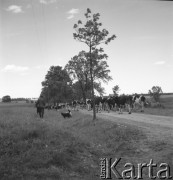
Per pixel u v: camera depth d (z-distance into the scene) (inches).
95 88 2044.8
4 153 635.5
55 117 1769.2
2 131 741.3
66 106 3223.4
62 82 3735.2
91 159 698.8
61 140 753.6
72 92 3676.2
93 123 1220.5
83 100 3090.6
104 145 839.7
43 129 803.4
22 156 625.0
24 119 1009.5
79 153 712.4
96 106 2004.2
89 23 1304.1
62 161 634.2
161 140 747.4
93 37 1323.8
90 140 885.2
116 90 1991.9
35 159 620.7
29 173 566.6
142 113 1632.6
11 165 587.8
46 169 588.7
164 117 1299.2
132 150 738.8
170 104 2351.1
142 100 1736.0
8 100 7529.5
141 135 829.2
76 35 1320.1
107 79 1362.0
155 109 1883.6
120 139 844.6
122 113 1654.8
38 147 681.6
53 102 3858.3
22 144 674.2
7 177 548.4
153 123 1059.3
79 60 1438.2
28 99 6550.2
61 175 577.6
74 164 644.7
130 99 1657.2
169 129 896.3
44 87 3880.4
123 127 969.5
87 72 1386.6
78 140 790.5
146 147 733.3
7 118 1029.2
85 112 2059.5
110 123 1107.3
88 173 617.3
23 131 756.6
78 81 2886.3
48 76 3927.2
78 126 1312.7
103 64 1344.7
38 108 1450.5
